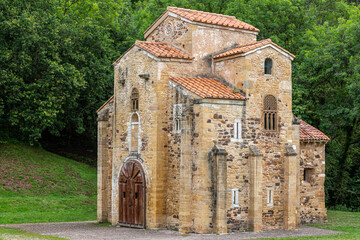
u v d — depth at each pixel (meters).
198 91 25.56
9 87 39.59
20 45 40.47
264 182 27.16
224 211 24.97
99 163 32.12
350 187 46.47
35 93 40.94
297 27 50.75
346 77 42.22
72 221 32.84
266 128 27.42
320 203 31.77
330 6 63.81
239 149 26.30
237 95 26.52
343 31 44.72
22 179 40.81
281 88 27.97
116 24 54.56
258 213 26.19
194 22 28.38
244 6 48.12
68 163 46.94
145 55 28.11
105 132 32.31
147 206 27.31
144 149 27.78
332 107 42.66
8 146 45.00
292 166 27.59
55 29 42.38
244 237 23.91
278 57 27.95
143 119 28.02
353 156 47.69
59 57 43.50
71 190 41.69
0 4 40.44
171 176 26.81
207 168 25.11
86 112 48.97
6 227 28.23
